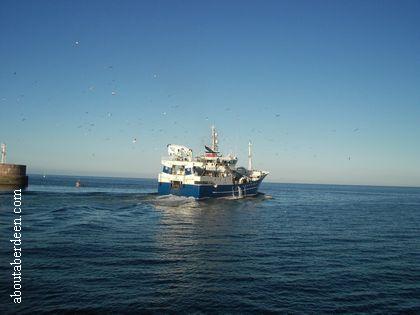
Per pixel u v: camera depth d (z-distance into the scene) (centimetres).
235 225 4553
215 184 7162
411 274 2639
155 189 14650
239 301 1981
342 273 2577
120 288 2081
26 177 8775
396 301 2091
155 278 2280
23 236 3234
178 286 2159
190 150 7281
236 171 8312
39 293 1952
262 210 6550
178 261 2692
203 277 2345
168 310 1831
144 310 1817
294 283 2309
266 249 3256
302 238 3881
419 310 1983
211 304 1925
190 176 6838
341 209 7912
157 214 5238
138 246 3111
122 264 2542
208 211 5797
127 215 4972
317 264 2795
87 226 3900
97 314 1750
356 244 3697
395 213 7381
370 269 2725
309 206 8369
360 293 2188
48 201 5875
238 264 2695
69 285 2084
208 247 3206
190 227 4234
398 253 3344
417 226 5338
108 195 7262
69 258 2620
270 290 2166
